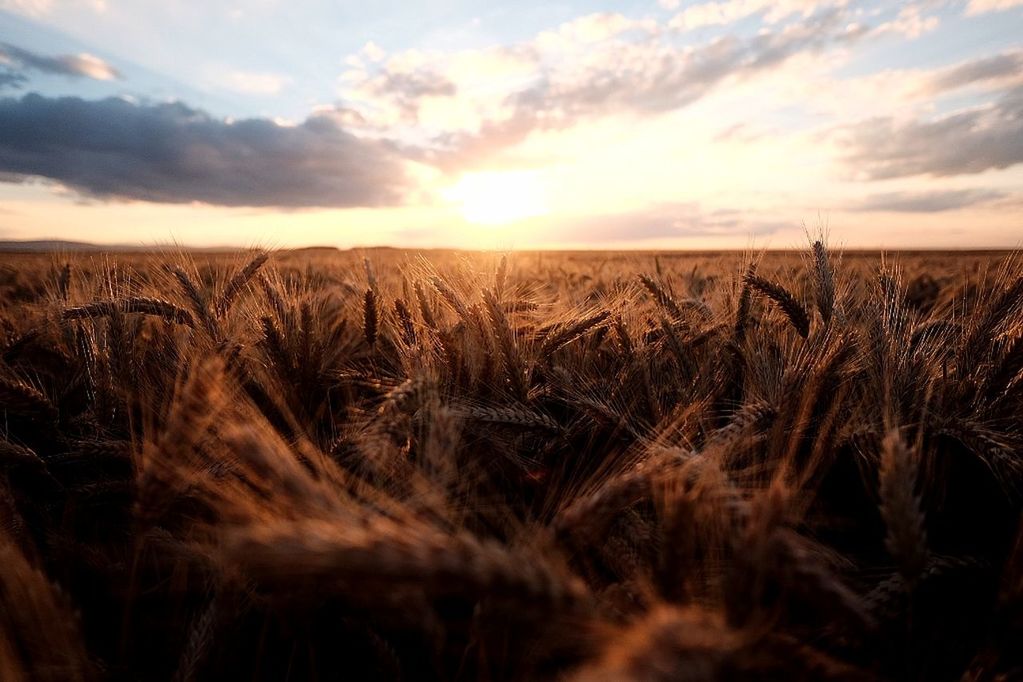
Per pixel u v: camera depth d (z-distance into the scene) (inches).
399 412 12.1
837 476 14.9
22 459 13.3
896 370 16.8
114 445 14.7
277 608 9.9
